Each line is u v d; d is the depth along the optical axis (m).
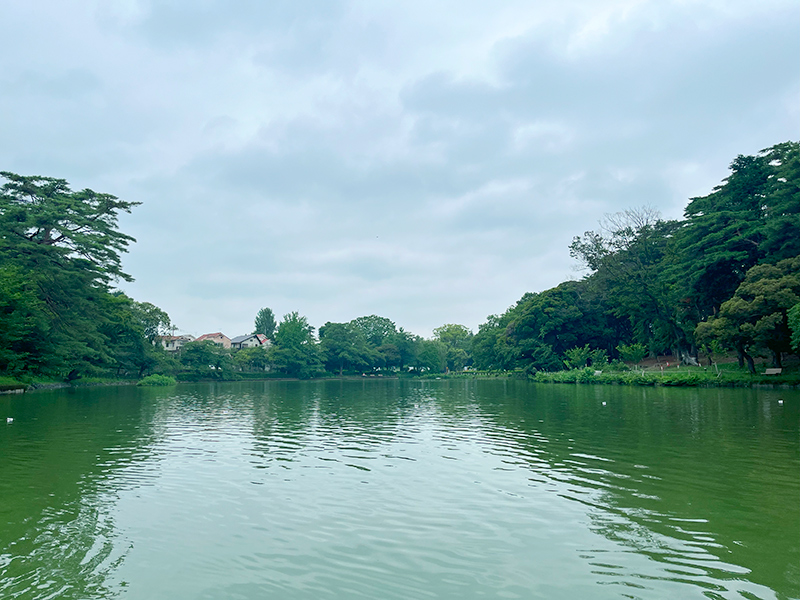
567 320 77.25
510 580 6.98
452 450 16.34
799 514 9.66
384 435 19.72
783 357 49.44
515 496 10.96
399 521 9.40
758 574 7.12
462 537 8.59
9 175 48.59
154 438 19.08
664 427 20.92
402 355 138.88
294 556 7.83
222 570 7.34
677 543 8.28
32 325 46.91
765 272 42.31
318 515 9.77
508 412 28.02
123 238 55.47
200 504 10.48
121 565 7.51
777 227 44.06
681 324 61.03
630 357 63.56
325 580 7.01
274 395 46.03
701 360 64.38
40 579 7.05
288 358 112.12
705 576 7.07
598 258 68.81
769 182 48.53
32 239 50.19
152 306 91.31
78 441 18.34
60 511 10.04
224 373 95.06
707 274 51.41
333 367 127.25
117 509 10.17
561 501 10.57
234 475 12.96
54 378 52.91
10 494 11.23
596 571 7.24
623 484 11.88
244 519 9.54
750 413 25.30
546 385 59.72
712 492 11.16
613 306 75.44
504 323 114.88
